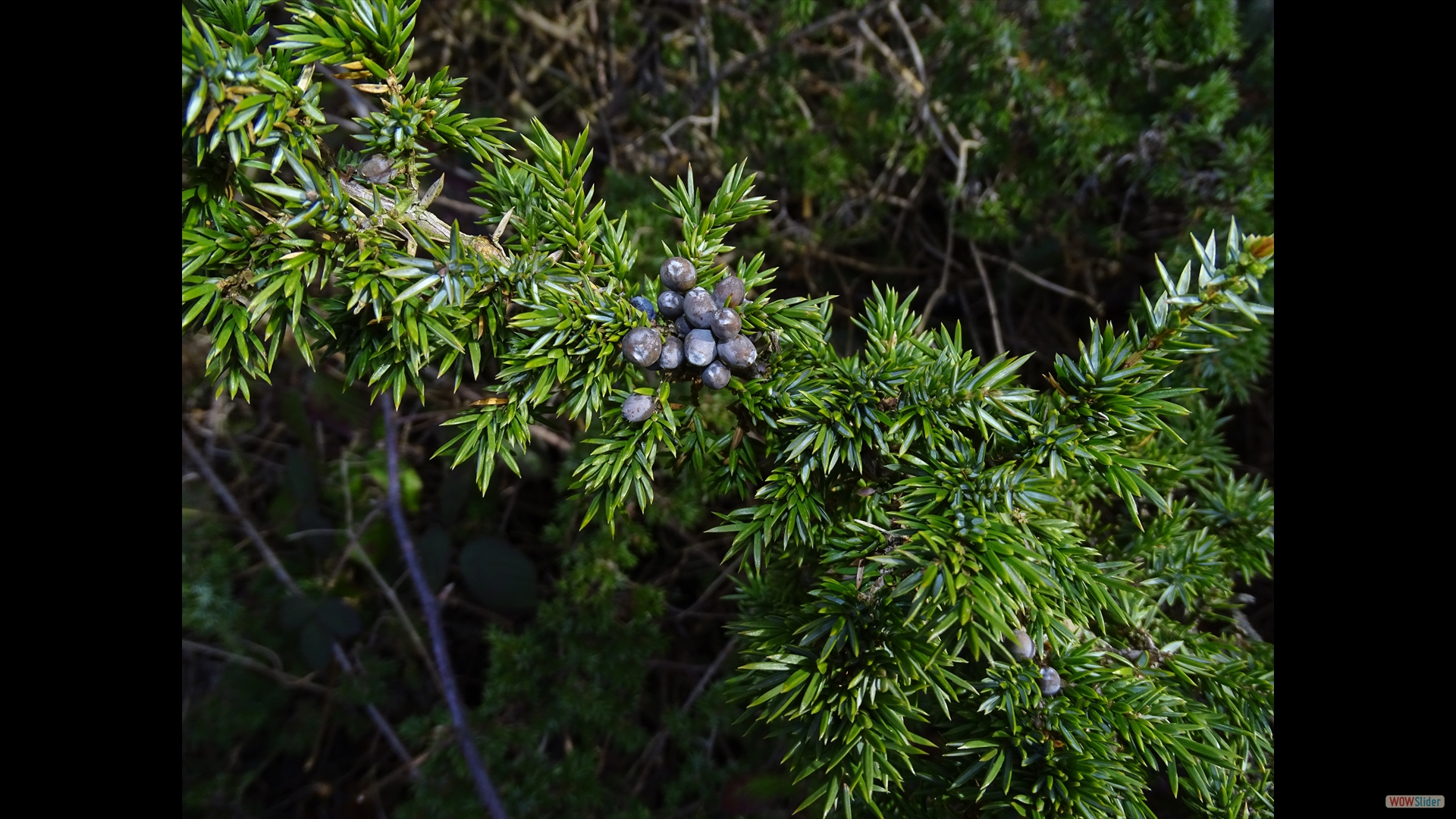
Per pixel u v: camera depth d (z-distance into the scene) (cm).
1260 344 48
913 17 92
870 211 83
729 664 73
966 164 82
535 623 78
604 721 65
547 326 30
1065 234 79
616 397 31
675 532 84
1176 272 62
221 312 29
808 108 97
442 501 76
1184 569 38
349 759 89
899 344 33
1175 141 64
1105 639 34
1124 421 31
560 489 67
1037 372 86
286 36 29
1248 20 74
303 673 82
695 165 90
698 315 30
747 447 33
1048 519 30
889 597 29
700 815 64
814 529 32
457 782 67
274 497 92
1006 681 31
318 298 32
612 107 93
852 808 37
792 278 88
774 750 62
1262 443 79
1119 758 31
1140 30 63
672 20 103
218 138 27
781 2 78
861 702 29
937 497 30
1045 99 65
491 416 31
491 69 103
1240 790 34
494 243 31
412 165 30
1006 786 30
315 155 29
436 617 62
